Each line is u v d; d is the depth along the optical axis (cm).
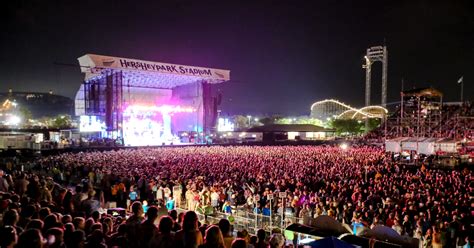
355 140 8300
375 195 2025
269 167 3316
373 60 10531
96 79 6569
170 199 2036
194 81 7819
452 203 1914
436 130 6575
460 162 4288
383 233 860
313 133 10569
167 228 629
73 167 3125
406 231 1482
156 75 6925
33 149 5066
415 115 7162
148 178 2600
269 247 711
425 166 3972
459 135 6109
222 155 4350
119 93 6406
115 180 2522
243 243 564
